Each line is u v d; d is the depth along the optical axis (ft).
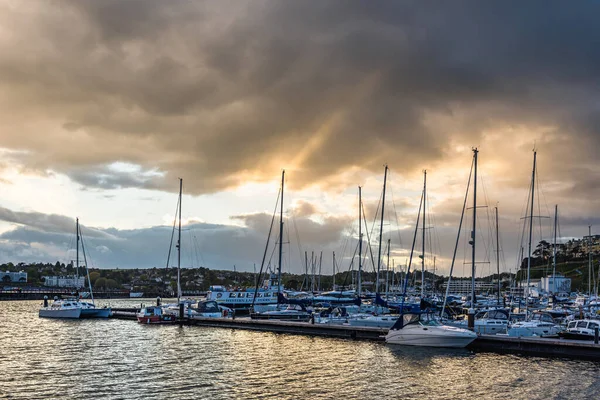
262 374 125.39
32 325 246.88
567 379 123.03
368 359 147.13
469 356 152.97
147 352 157.69
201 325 241.96
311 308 270.46
